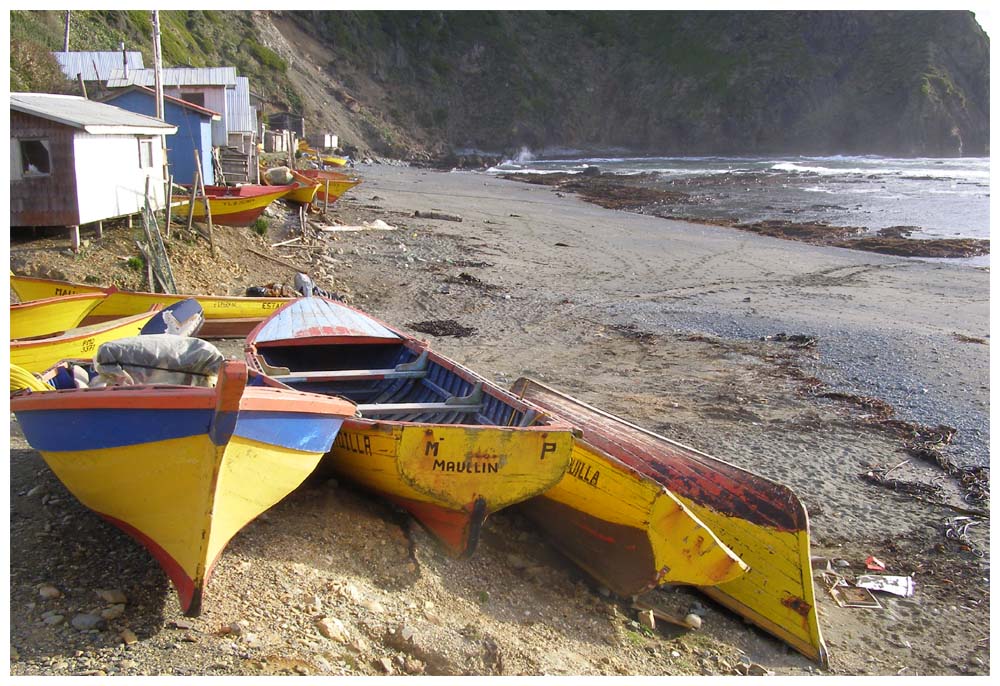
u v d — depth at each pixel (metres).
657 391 11.99
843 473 9.34
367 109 92.88
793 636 6.20
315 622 4.86
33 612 4.62
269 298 13.45
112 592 4.87
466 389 8.13
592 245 27.16
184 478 4.71
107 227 16.28
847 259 25.59
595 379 12.45
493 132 107.75
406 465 6.05
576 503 6.69
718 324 16.36
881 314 17.58
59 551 5.37
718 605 6.70
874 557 7.53
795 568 6.30
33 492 6.28
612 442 7.70
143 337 6.04
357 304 16.69
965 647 6.21
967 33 105.88
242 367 4.30
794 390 12.22
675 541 6.11
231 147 32.22
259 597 5.00
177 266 15.96
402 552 6.08
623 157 104.44
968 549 7.68
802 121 108.44
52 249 14.30
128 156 16.12
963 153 98.88
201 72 31.84
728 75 112.69
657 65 120.00
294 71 82.81
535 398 8.82
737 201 44.47
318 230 24.81
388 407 7.47
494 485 6.18
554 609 6.07
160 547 4.91
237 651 4.43
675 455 7.31
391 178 55.91
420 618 5.28
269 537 5.73
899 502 8.68
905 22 109.75
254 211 20.34
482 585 6.12
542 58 118.94
